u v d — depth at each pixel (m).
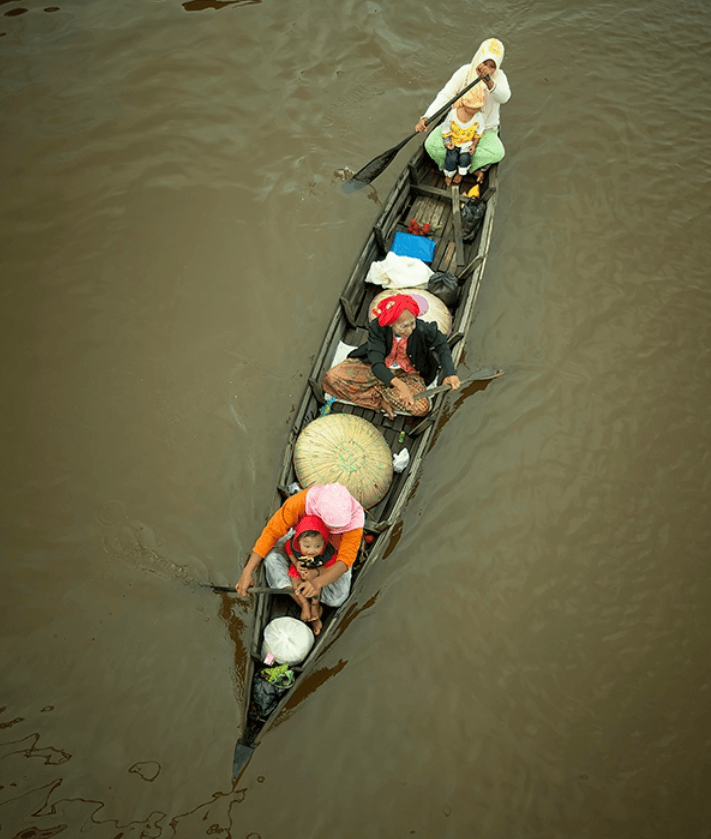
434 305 5.54
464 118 6.05
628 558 5.23
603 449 5.69
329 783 4.21
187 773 4.15
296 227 6.72
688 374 6.13
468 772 4.34
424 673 4.66
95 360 5.82
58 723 4.26
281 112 7.40
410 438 5.32
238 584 4.21
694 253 6.87
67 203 6.57
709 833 4.27
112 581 4.82
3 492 5.11
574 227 6.94
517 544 5.23
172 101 7.31
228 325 6.12
